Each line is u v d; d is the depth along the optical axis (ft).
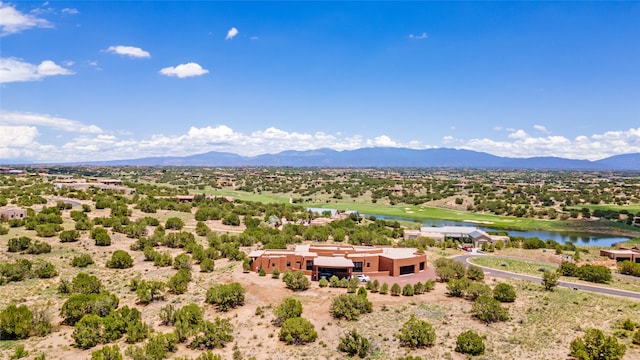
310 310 212.02
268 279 265.75
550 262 356.79
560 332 184.85
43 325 183.42
